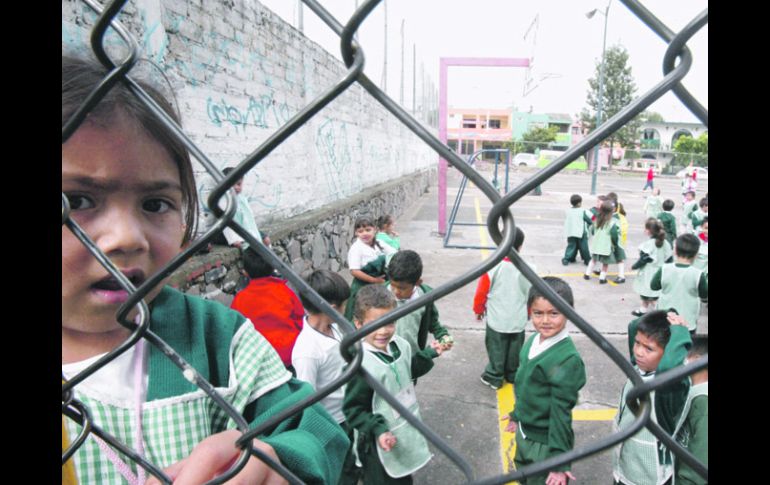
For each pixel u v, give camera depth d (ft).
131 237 2.15
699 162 123.03
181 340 2.66
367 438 6.19
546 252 26.89
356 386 6.09
